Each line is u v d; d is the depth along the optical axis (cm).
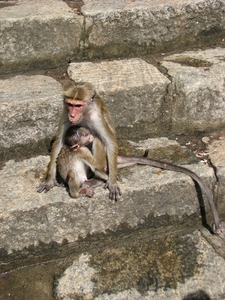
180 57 333
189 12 337
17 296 263
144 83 306
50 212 271
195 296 262
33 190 277
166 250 276
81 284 265
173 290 263
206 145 305
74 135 277
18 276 270
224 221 288
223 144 305
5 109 293
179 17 336
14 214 268
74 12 331
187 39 342
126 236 280
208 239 279
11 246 271
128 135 311
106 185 277
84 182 278
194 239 279
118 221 278
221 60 325
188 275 267
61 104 299
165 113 312
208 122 313
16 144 299
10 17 319
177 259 272
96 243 279
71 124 282
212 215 287
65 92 274
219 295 263
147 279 266
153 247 277
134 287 264
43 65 327
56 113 300
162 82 308
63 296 262
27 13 326
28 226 270
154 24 334
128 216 279
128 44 335
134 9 330
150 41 337
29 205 270
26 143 300
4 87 309
